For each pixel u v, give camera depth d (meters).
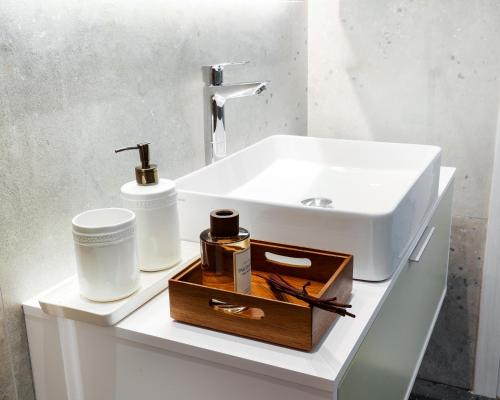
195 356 0.85
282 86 1.80
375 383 1.00
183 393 0.89
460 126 1.84
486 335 2.04
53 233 1.00
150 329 0.89
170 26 1.23
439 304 1.74
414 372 1.40
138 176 1.01
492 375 2.08
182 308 0.90
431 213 1.36
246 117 1.61
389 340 1.09
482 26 1.73
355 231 1.01
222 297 0.86
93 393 0.98
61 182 1.00
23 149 0.92
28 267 0.96
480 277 2.00
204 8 1.35
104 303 0.93
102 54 1.06
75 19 0.99
